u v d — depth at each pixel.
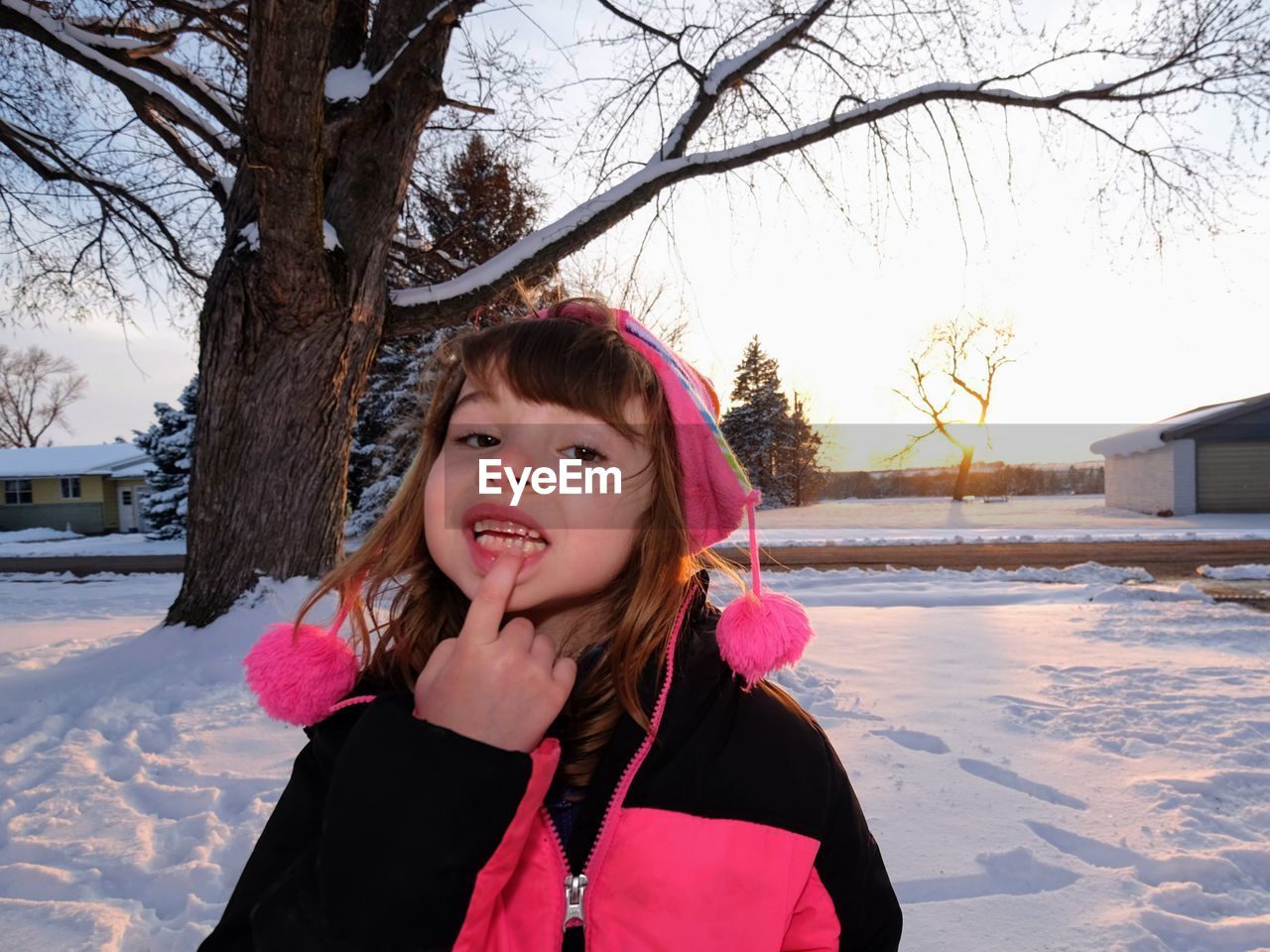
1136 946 2.23
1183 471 24.08
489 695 0.74
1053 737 4.05
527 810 0.72
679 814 0.88
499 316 7.22
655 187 7.41
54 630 8.35
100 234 9.24
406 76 6.42
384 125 6.46
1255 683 5.09
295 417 6.21
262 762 3.79
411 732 0.72
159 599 11.28
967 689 4.97
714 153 7.51
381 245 6.51
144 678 5.17
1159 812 3.13
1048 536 17.66
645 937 0.85
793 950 0.92
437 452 1.09
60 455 37.06
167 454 26.11
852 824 0.96
